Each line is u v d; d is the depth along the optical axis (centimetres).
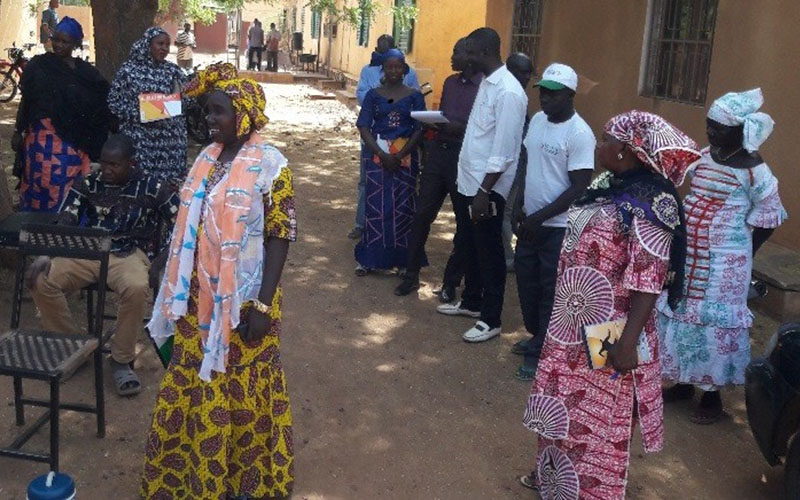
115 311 577
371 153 672
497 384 513
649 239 325
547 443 365
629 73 977
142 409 453
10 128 1313
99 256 408
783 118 709
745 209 457
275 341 358
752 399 404
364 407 474
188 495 352
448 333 585
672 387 501
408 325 595
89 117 624
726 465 438
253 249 337
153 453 354
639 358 343
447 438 447
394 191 670
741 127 446
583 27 1088
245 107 333
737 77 776
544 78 466
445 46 1750
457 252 622
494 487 405
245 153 338
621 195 334
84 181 462
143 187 463
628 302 340
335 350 546
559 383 353
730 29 787
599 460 351
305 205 923
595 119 1059
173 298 340
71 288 456
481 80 587
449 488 402
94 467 398
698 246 461
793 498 380
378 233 677
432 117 589
